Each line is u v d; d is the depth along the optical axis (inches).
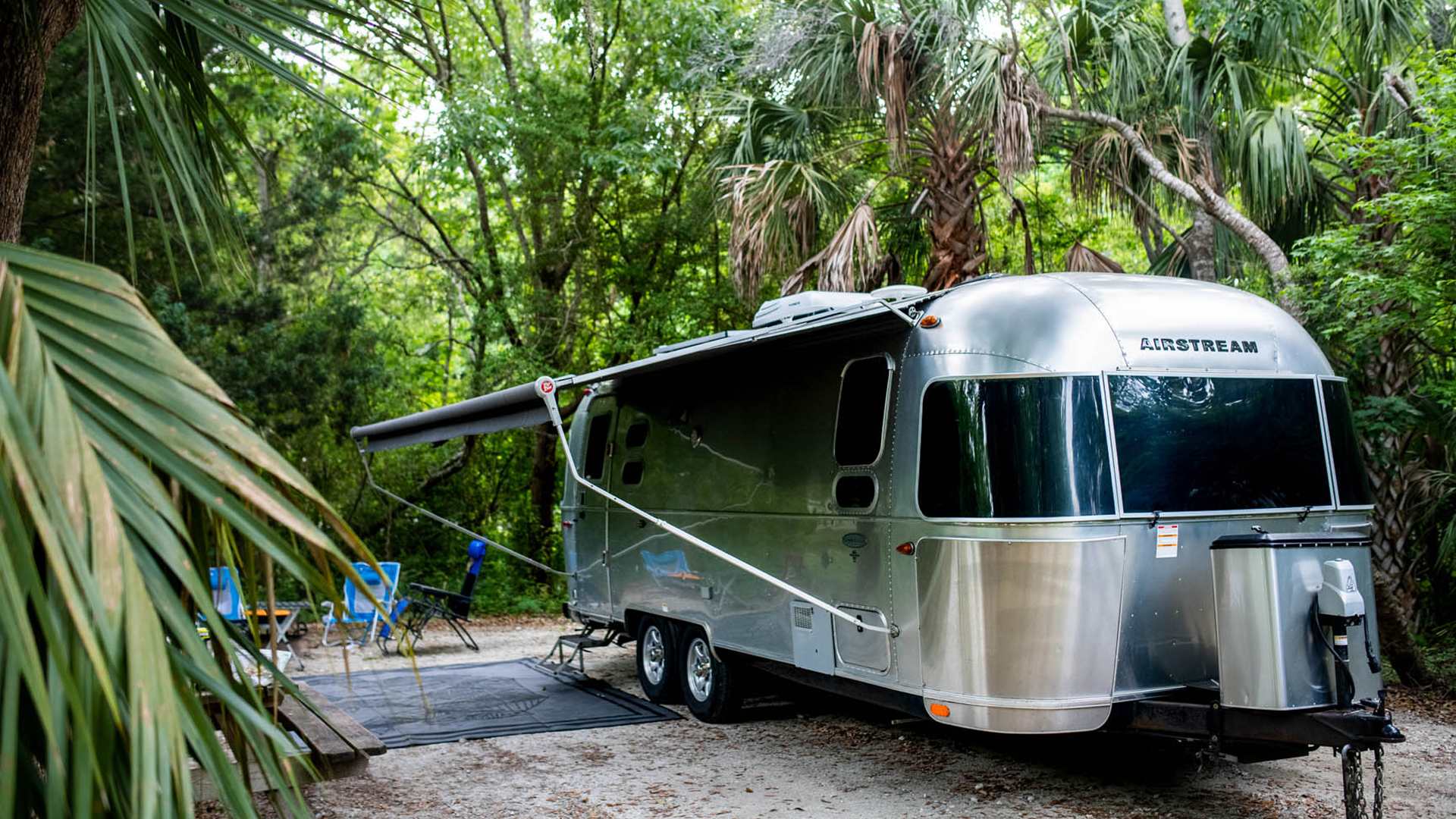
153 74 130.4
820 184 409.4
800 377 246.5
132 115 133.2
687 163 578.9
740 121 458.6
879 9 389.1
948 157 378.3
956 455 197.0
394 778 230.7
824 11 389.4
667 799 214.2
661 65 554.6
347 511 585.0
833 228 441.7
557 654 412.8
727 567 272.8
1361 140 300.0
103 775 61.8
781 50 399.5
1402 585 335.0
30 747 67.2
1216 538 189.2
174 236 414.9
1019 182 424.2
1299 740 164.7
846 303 247.8
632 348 555.2
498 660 399.9
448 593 418.6
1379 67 353.7
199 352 446.3
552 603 568.7
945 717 197.3
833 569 229.9
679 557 296.7
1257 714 170.1
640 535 319.9
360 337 533.6
